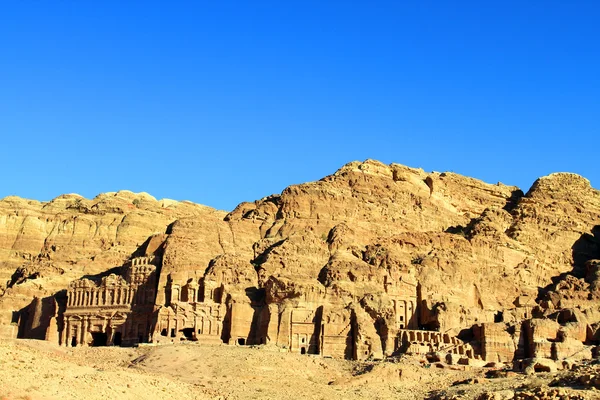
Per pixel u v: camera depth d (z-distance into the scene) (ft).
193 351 630.33
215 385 548.31
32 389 396.37
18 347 449.06
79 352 647.15
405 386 588.09
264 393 538.88
